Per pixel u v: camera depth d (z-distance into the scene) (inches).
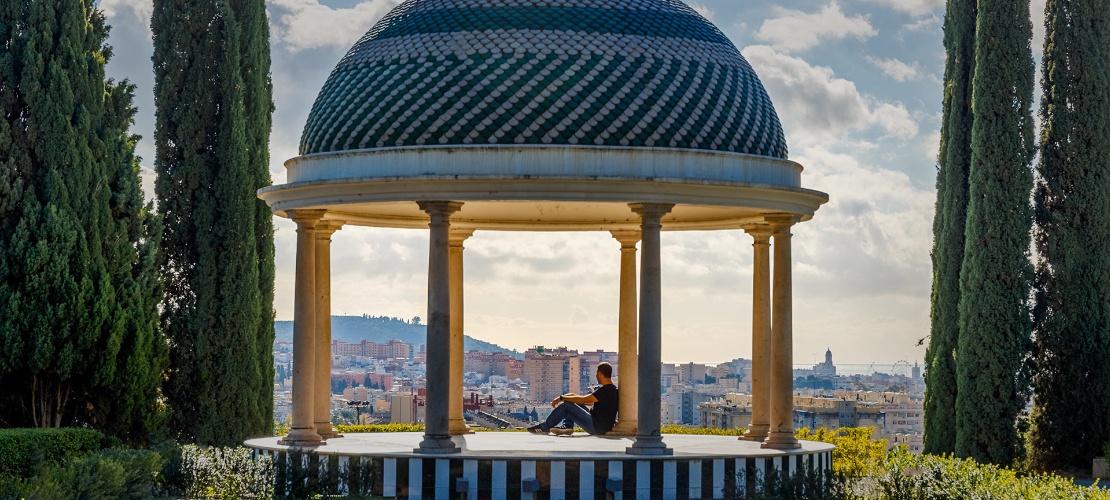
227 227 1585.9
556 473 1112.2
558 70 1150.3
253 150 1631.4
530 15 1176.8
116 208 1491.1
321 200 1189.7
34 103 1419.8
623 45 1173.1
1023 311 1567.4
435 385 1138.0
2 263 1390.3
